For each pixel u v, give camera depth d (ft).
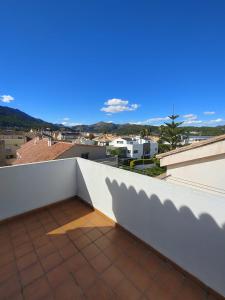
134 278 6.06
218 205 5.04
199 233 5.58
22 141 111.86
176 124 74.33
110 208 9.45
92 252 7.30
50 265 6.61
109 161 45.16
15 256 7.06
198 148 9.04
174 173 10.81
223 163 8.48
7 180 9.23
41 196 10.67
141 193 7.48
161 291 5.59
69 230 8.82
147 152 120.16
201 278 5.68
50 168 10.90
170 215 6.41
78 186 12.22
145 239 7.57
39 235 8.41
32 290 5.59
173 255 6.48
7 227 9.05
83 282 5.89
